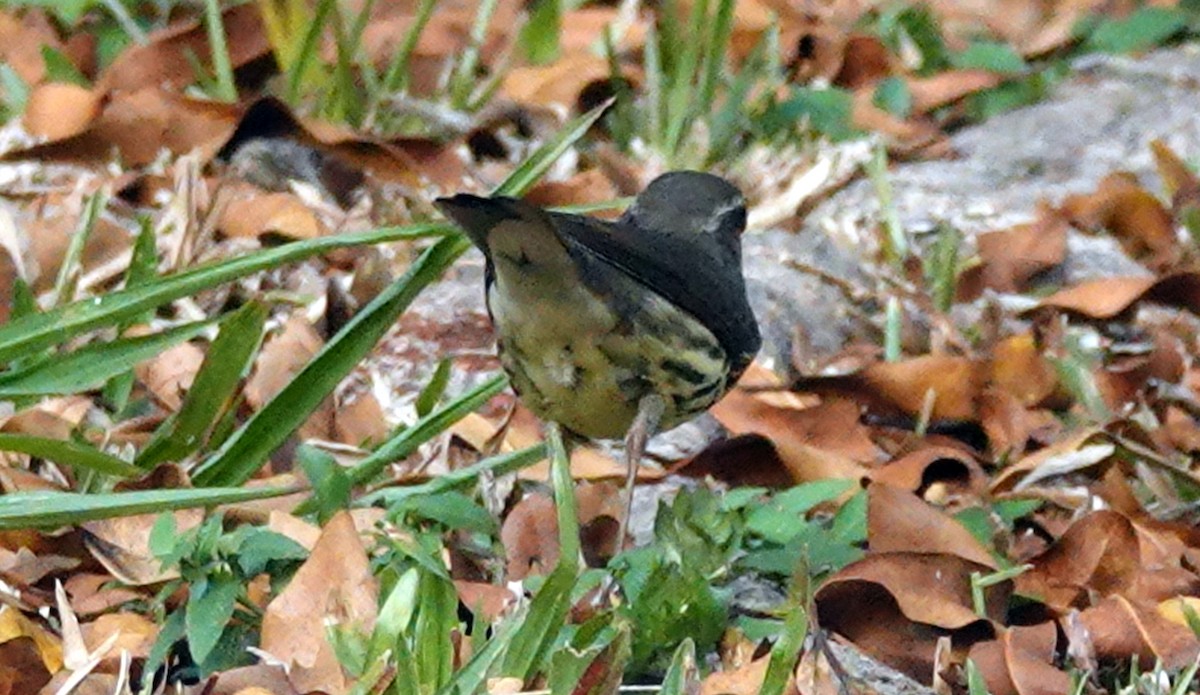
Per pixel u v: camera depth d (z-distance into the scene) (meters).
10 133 12.70
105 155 12.48
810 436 10.43
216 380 8.83
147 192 12.19
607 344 8.52
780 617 8.13
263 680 7.26
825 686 7.58
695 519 8.32
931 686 8.05
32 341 8.23
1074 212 13.39
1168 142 14.64
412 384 10.67
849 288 12.05
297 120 12.48
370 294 11.30
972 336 11.94
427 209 12.13
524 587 7.99
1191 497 10.03
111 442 9.49
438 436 9.55
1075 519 9.27
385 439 9.70
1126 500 9.62
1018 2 17.17
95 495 7.77
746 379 10.89
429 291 11.53
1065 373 11.06
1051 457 10.02
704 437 10.50
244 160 12.48
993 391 10.66
